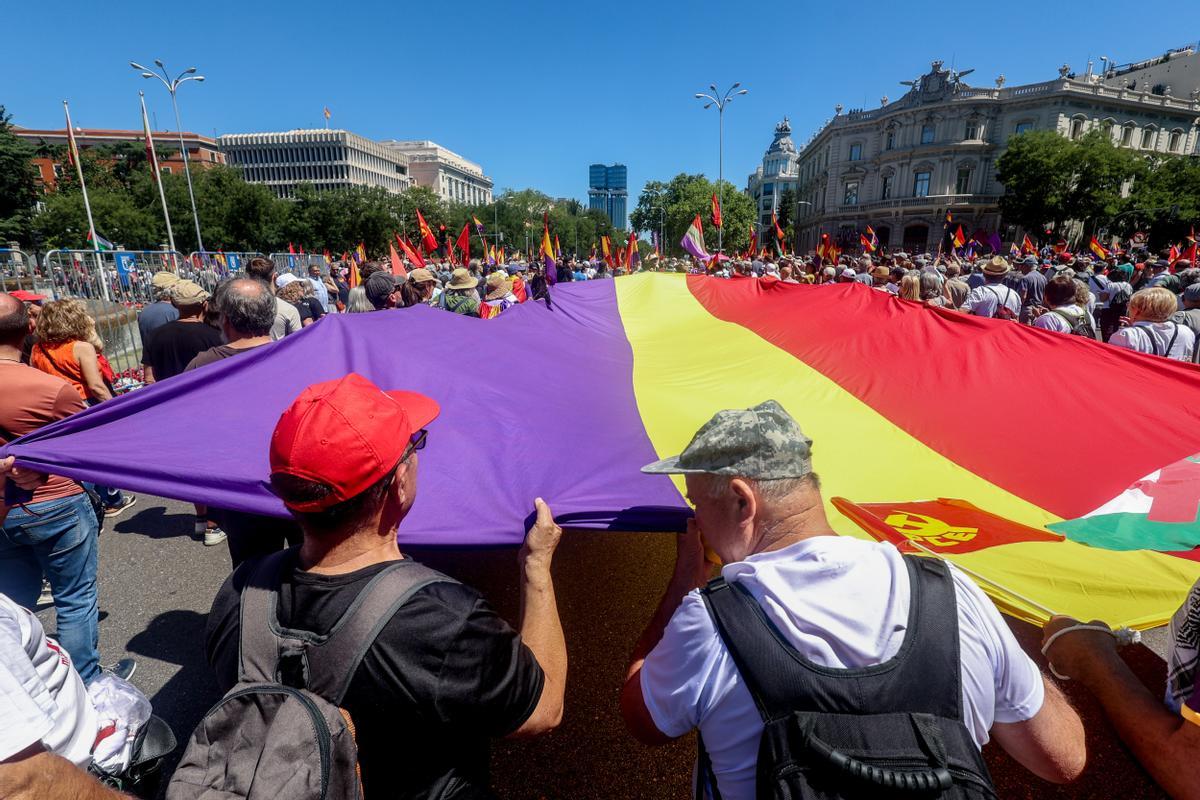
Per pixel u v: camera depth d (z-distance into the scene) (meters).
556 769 2.40
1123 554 1.97
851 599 1.02
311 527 1.19
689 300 5.25
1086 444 2.60
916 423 2.87
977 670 1.00
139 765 1.63
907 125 63.47
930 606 1.02
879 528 2.04
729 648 1.03
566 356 3.40
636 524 1.84
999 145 60.06
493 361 2.88
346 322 2.78
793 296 4.73
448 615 1.13
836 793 0.89
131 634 3.33
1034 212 51.09
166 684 2.94
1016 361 3.18
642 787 2.32
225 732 1.04
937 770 0.88
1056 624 1.41
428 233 15.46
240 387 2.29
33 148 43.31
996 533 2.00
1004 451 2.61
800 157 90.50
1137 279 13.37
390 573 1.17
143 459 1.84
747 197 80.56
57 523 2.48
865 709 0.94
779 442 1.18
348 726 1.05
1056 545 1.96
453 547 1.72
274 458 1.17
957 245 22.92
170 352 4.05
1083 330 4.59
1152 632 3.17
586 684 2.84
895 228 65.38
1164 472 2.36
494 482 1.94
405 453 1.28
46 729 0.93
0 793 0.84
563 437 2.27
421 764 1.15
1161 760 1.10
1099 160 47.12
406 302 7.09
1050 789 2.32
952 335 3.50
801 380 3.37
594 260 31.69
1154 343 4.09
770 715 0.97
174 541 4.41
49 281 10.19
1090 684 1.28
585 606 3.40
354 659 1.06
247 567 1.29
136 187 48.66
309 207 54.78
